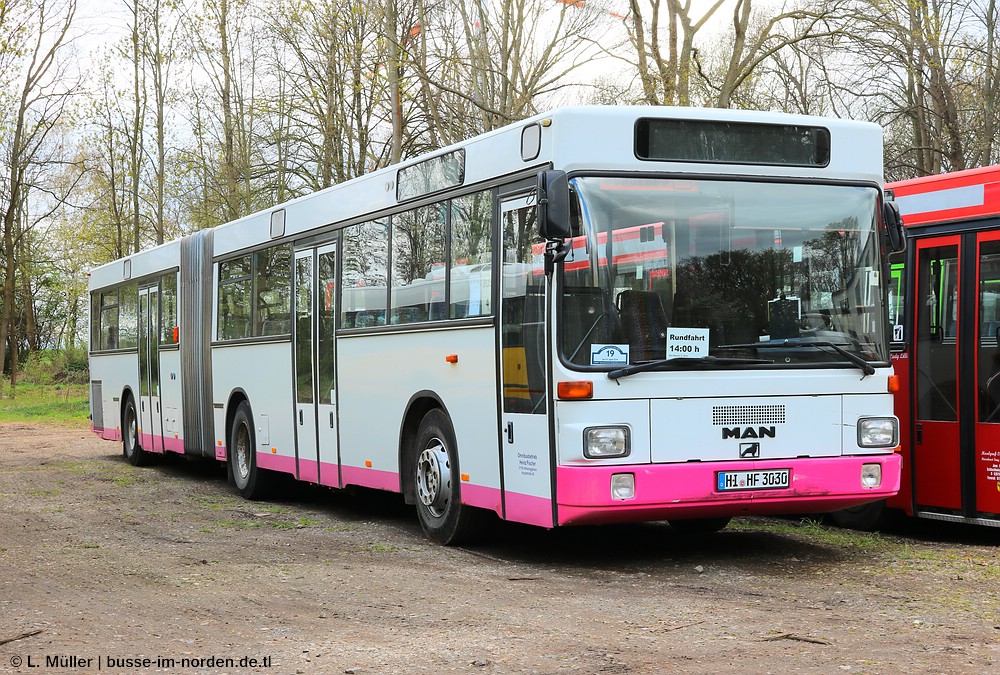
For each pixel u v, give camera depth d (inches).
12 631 258.8
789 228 332.5
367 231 447.2
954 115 978.7
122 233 1720.0
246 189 1311.5
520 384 335.0
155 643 245.6
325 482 481.4
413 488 413.7
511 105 1067.3
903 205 405.7
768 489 320.5
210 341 618.8
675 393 315.3
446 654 229.9
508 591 300.8
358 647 238.4
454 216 380.5
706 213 326.0
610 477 307.6
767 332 325.7
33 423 1262.3
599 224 317.4
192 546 395.5
